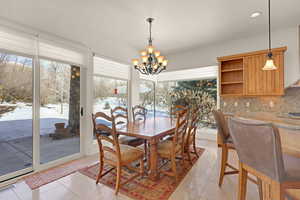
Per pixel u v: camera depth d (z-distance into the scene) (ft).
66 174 7.45
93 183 6.66
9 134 6.93
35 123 7.70
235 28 10.11
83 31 9.72
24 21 7.06
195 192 6.02
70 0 7.21
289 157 4.17
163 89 16.90
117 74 12.57
